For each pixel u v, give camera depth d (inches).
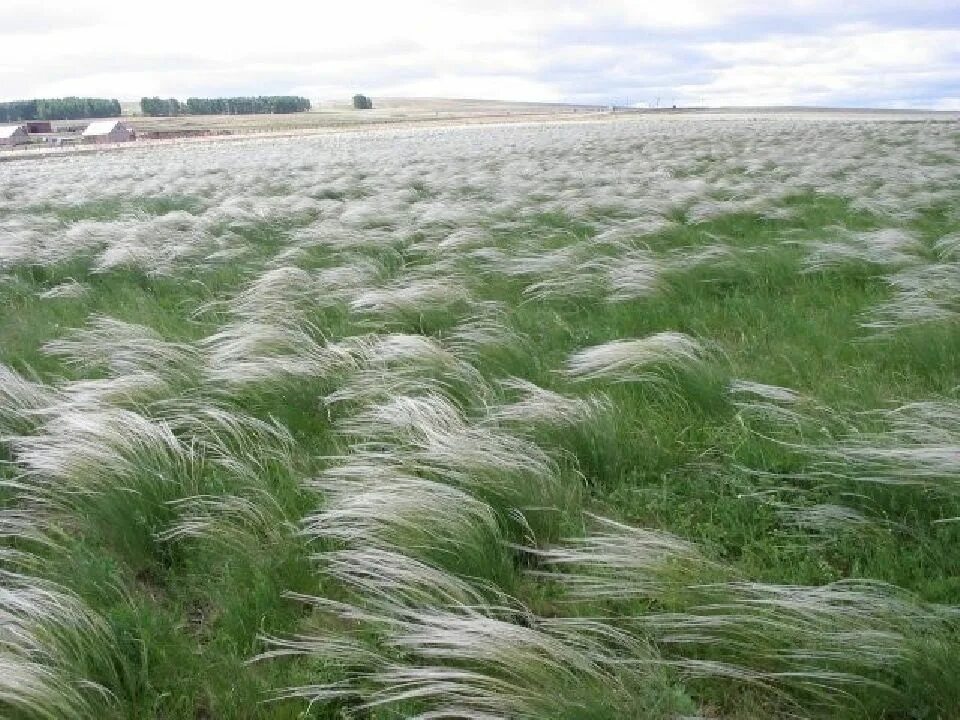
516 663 108.8
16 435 190.9
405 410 186.2
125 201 727.1
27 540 153.7
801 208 489.1
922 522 141.5
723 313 274.1
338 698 114.3
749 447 170.7
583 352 231.1
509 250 388.2
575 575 132.9
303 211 562.9
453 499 145.3
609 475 169.5
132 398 203.8
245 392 210.8
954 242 333.1
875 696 104.2
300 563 139.7
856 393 194.9
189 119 5738.2
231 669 116.8
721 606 118.3
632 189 609.9
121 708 110.0
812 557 137.1
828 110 5369.1
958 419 169.8
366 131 3189.0
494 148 1423.5
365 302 283.4
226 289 350.9
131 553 147.7
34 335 283.0
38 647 113.8
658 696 106.2
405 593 128.9
